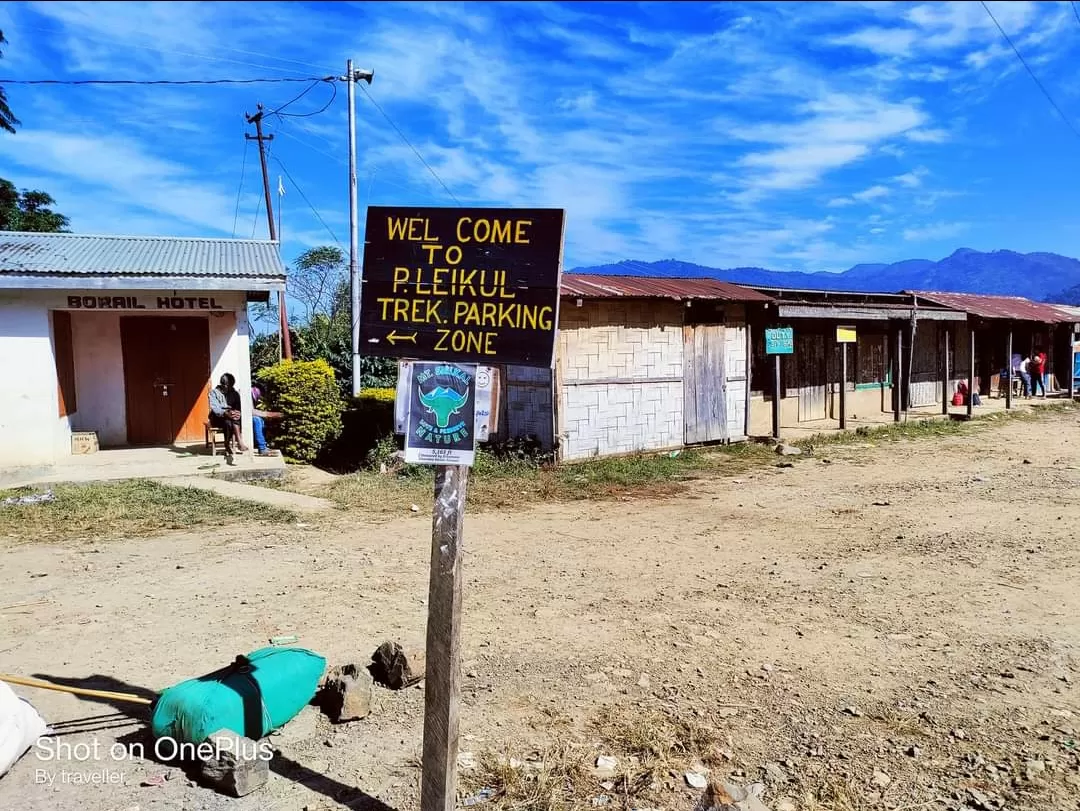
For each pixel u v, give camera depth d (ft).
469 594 21.01
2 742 11.63
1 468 36.14
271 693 12.95
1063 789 11.52
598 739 13.01
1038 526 28.99
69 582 21.66
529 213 10.14
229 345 43.88
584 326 43.29
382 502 33.53
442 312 10.35
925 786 11.62
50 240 44.88
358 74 64.23
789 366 59.67
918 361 73.82
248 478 38.32
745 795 10.76
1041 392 87.61
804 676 15.60
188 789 11.41
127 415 46.29
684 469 42.86
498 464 41.06
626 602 20.33
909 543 26.68
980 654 16.75
